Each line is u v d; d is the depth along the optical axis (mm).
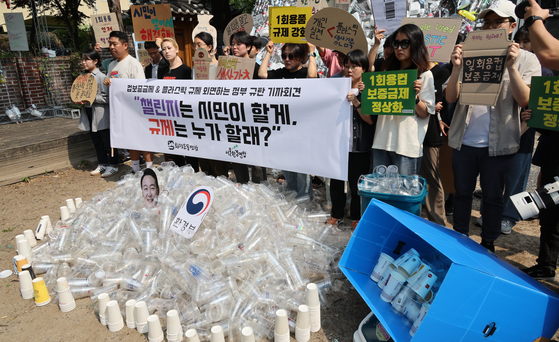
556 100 2475
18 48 9672
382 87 3160
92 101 5488
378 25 4074
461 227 3324
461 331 1994
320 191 5191
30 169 6188
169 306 2727
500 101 2908
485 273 1914
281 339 2381
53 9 17859
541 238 2986
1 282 3285
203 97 4184
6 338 2602
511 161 2992
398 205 2879
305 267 3139
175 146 4598
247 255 2955
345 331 2600
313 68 4156
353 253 2812
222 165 4715
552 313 2027
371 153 4066
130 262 3121
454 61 2939
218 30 12859
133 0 11906
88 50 5594
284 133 3779
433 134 3508
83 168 6695
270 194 3947
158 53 5594
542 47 2414
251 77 4141
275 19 3945
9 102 9742
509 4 3611
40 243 3986
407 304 2342
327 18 3531
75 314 2830
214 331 2305
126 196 4051
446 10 7484
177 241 3125
